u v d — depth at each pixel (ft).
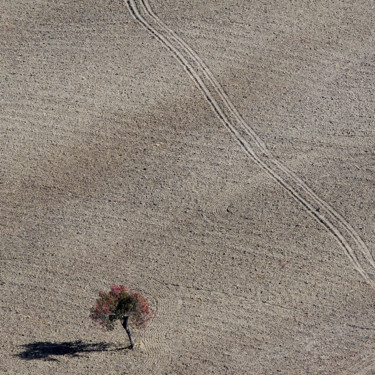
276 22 83.82
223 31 82.58
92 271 57.47
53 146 69.62
